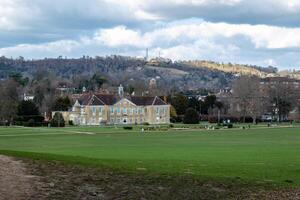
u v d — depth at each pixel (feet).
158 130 452.76
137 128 498.69
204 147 241.35
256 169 116.88
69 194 76.43
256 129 473.26
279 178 101.81
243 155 181.98
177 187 85.66
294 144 267.59
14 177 81.87
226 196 82.94
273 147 240.12
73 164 96.99
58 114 570.87
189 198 80.53
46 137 343.46
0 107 593.01
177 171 101.60
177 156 176.04
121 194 79.20
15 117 591.37
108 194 78.59
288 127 519.60
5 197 71.46
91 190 79.51
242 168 118.01
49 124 550.77
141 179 88.63
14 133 393.09
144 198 78.33
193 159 157.07
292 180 100.12
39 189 76.89
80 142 291.38
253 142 288.51
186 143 278.67
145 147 243.19
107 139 322.14
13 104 597.93
